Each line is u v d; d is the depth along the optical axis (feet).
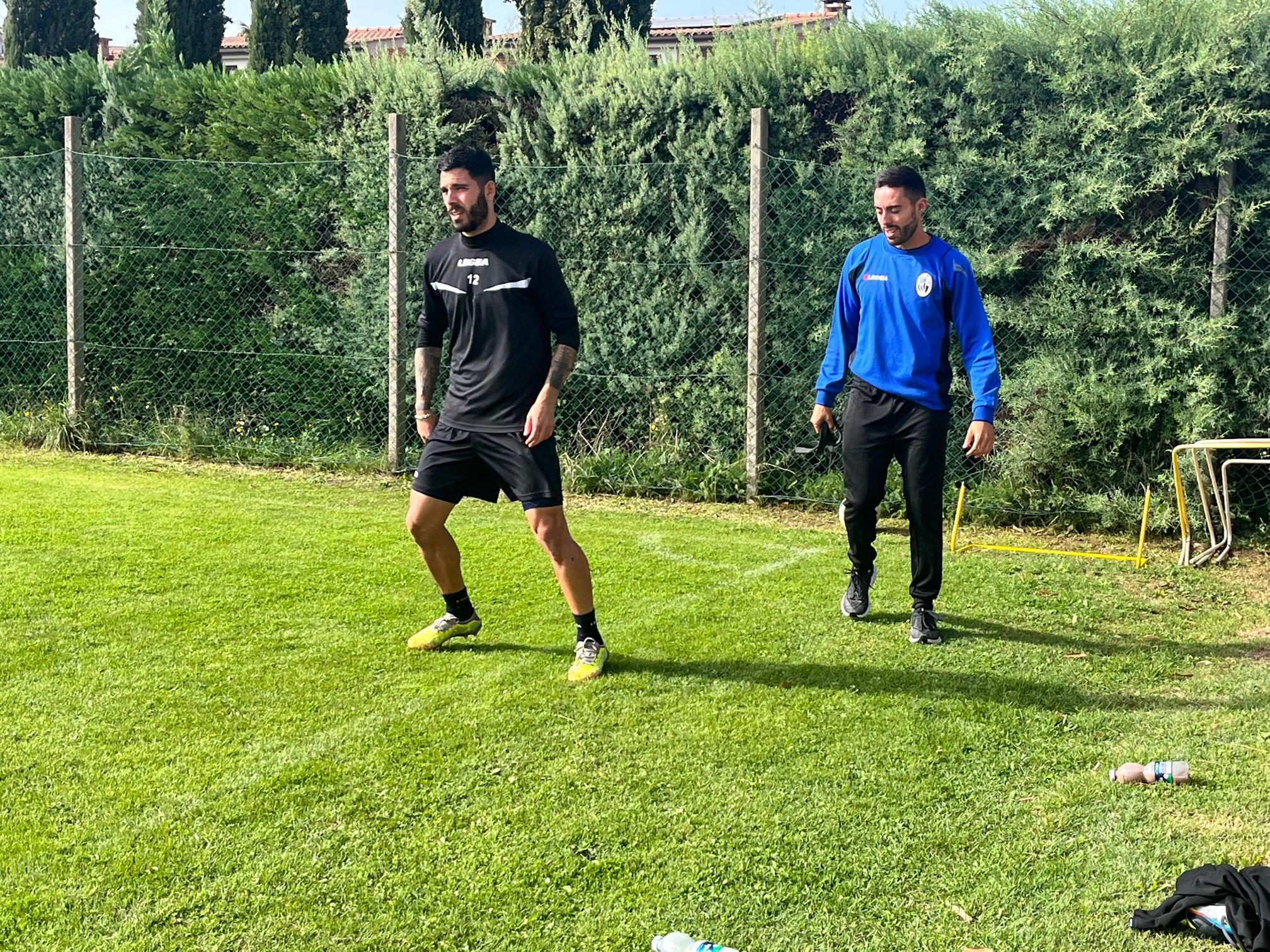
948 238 23.50
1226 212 21.83
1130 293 22.31
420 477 14.30
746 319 25.40
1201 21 21.97
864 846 10.04
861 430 15.74
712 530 22.44
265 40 48.49
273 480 26.86
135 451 30.07
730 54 25.31
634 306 26.23
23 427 30.83
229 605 16.67
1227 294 22.15
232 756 11.64
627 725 12.57
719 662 14.69
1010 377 23.56
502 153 27.17
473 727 12.42
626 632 15.85
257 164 29.09
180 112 30.55
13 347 32.37
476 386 13.91
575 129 26.61
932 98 23.66
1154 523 22.13
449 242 14.08
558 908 9.04
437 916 8.91
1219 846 10.02
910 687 13.91
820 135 24.99
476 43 44.60
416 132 27.81
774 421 25.27
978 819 10.53
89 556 19.13
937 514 15.52
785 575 18.99
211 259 29.84
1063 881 9.50
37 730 12.16
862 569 16.52
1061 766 11.69
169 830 10.12
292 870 9.51
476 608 16.74
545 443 13.84
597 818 10.46
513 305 13.66
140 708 12.83
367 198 28.09
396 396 27.40
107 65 33.12
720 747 12.01
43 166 31.48
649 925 8.84
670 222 26.03
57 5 56.75
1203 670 14.73
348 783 11.09
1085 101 22.56
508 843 10.01
